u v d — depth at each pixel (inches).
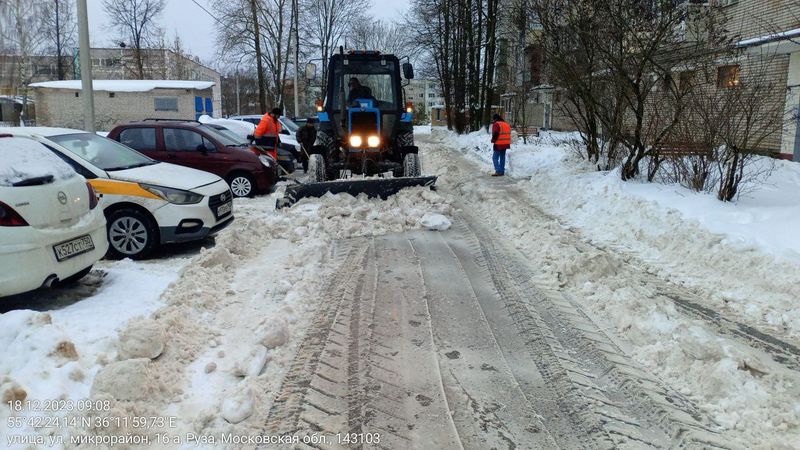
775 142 525.0
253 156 468.8
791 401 137.3
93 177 270.1
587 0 413.7
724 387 142.6
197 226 282.8
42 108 1073.5
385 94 462.0
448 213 368.2
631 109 443.2
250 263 252.8
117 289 213.9
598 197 379.9
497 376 154.9
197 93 1124.5
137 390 131.6
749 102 328.5
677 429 129.9
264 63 1612.9
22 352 140.3
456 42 1357.0
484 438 126.3
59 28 1366.9
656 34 383.9
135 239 272.7
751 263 230.5
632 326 181.6
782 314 197.6
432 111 2630.4
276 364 158.2
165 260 273.1
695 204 318.7
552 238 293.3
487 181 544.7
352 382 149.3
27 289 180.2
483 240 308.8
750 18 573.0
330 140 461.4
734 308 208.4
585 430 129.9
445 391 146.0
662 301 199.8
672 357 159.3
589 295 217.9
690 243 264.8
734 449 122.6
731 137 330.0
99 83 1093.8
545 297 218.1
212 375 150.3
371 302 209.6
